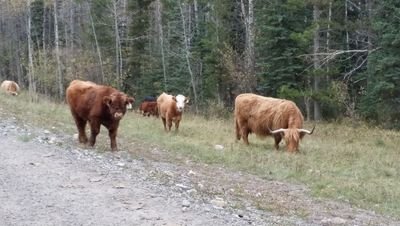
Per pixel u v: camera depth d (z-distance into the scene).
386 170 13.98
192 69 38.28
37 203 8.35
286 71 28.19
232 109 32.72
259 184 12.02
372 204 10.82
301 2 25.36
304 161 14.62
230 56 31.06
